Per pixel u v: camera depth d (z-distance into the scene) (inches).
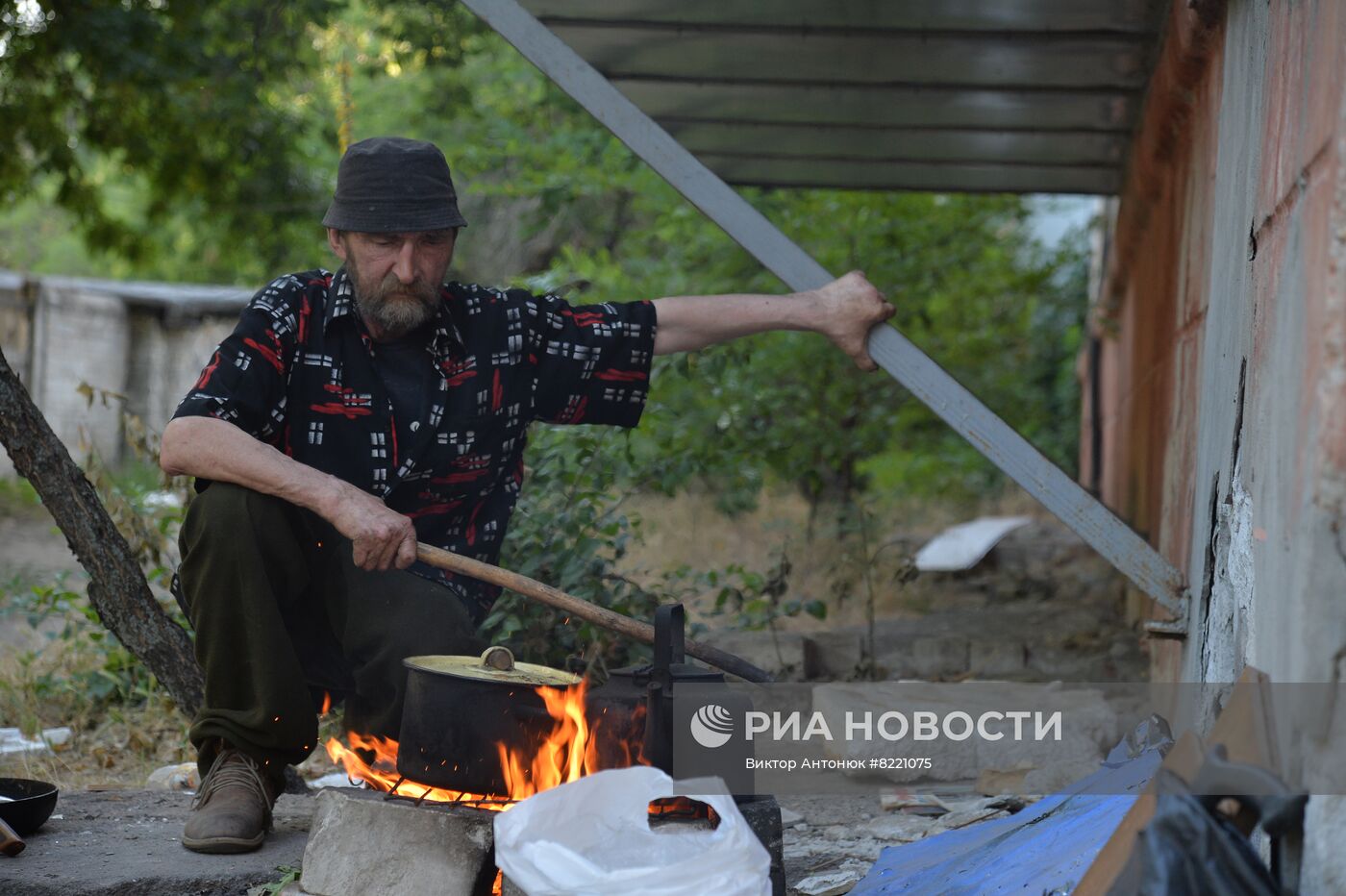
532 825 83.0
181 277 868.0
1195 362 142.8
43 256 1101.1
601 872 79.7
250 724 115.6
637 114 144.6
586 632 178.7
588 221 426.9
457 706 99.0
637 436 234.7
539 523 181.8
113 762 167.8
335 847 99.0
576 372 130.4
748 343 217.6
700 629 194.1
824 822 136.6
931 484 429.4
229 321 758.5
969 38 183.2
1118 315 331.0
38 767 163.5
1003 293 426.0
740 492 262.2
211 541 113.8
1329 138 69.8
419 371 124.2
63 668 207.0
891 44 187.2
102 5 377.4
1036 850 97.0
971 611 259.4
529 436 197.5
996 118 221.6
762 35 185.0
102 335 722.2
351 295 122.6
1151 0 165.5
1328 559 66.5
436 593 117.9
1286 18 89.8
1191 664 126.5
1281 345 81.5
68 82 421.4
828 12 175.3
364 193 115.9
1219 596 112.7
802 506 364.2
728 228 142.7
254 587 114.3
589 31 185.5
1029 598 283.6
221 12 380.8
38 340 685.3
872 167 256.1
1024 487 134.3
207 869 110.5
